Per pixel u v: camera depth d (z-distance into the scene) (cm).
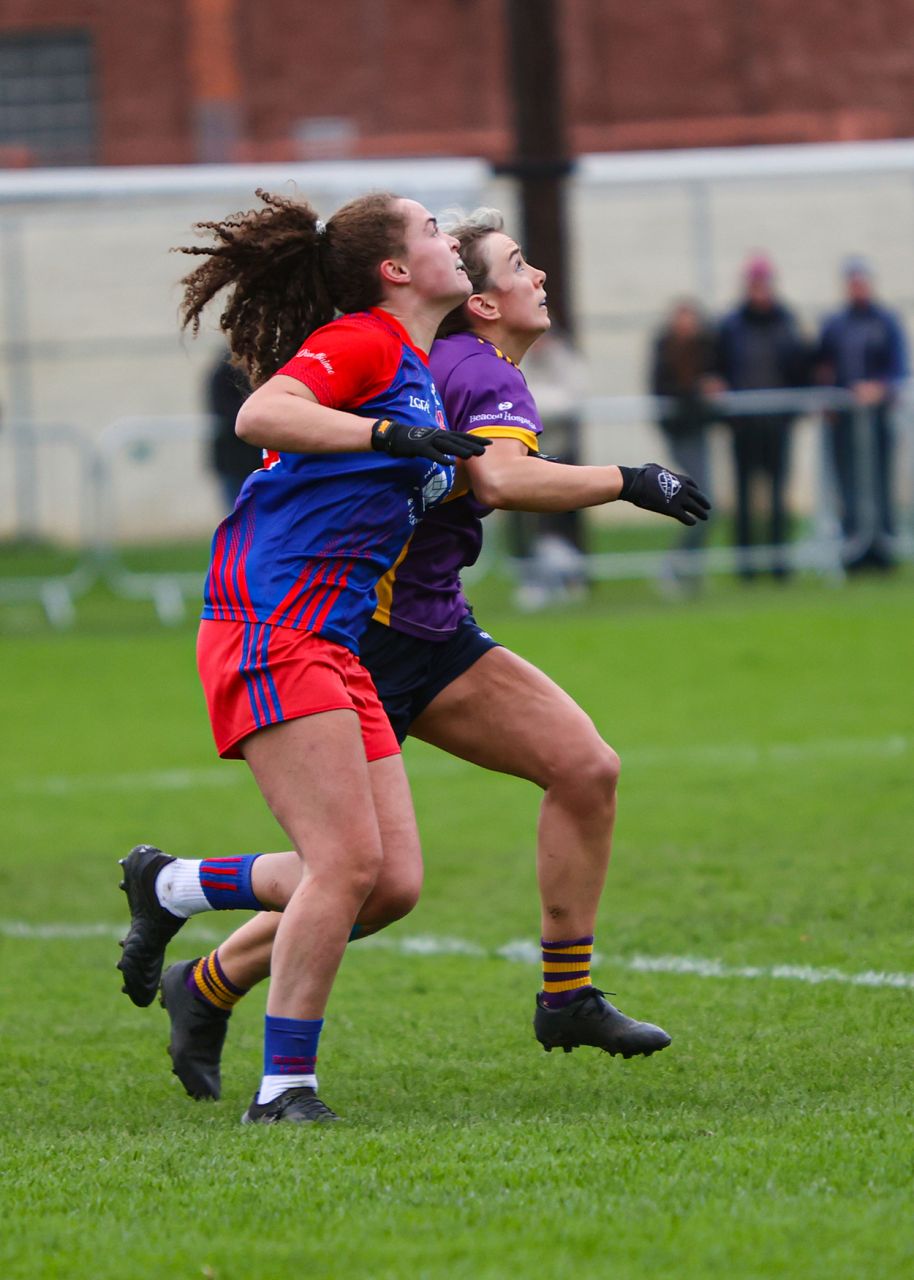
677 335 5894
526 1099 1609
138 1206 1241
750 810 3003
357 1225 1170
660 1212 1169
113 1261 1123
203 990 1689
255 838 2961
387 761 1592
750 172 6047
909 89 10206
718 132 9944
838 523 5959
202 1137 1460
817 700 4094
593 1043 1689
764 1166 1266
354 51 10194
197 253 1608
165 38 10175
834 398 5894
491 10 10169
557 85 6256
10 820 3178
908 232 8538
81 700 4453
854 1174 1238
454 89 10212
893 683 4262
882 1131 1359
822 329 5994
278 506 1533
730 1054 1727
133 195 5603
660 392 5884
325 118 10225
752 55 10156
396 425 1491
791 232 8525
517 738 1688
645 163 6156
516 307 1722
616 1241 1117
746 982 2012
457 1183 1256
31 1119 1611
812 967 2059
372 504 1533
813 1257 1077
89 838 3022
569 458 5841
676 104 10175
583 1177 1259
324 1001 1545
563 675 4475
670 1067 1698
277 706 1509
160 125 10206
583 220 8456
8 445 5978
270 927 1670
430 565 1670
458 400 1639
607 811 1698
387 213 1588
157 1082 1759
